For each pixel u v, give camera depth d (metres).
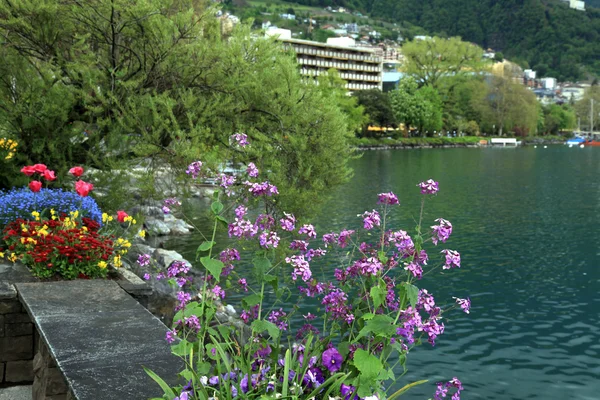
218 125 14.41
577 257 23.58
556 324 15.53
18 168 13.62
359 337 2.85
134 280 8.14
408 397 11.27
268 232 3.34
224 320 10.45
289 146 14.29
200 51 14.98
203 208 29.22
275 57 15.59
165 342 4.61
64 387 5.14
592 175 65.38
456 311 16.31
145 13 14.31
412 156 99.75
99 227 9.80
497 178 61.03
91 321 5.21
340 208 36.47
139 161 14.59
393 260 3.26
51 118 13.84
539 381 12.19
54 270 7.59
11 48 14.34
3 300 6.34
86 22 14.86
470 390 11.70
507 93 157.12
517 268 21.59
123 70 14.80
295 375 2.97
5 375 6.32
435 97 147.38
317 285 3.35
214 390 2.99
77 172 9.91
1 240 8.88
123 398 3.53
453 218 34.06
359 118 110.62
